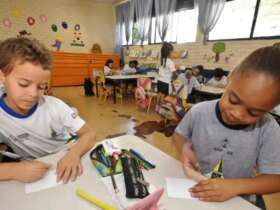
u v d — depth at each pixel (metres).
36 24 6.44
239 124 0.72
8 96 0.77
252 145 0.72
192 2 4.98
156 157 0.76
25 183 0.59
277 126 0.70
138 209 0.43
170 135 2.79
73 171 0.65
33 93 0.71
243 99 0.52
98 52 7.69
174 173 0.67
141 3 6.40
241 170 0.77
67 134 0.98
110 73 5.31
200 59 4.89
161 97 3.48
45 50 0.75
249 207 0.55
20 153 0.90
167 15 5.59
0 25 5.95
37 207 0.51
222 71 4.01
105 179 0.63
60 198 0.54
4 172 0.60
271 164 0.67
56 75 6.64
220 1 4.32
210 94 3.30
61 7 6.74
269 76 0.49
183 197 0.57
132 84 5.52
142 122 3.33
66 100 4.83
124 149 0.79
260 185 0.61
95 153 0.75
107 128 3.04
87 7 7.24
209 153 0.81
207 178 0.66
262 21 3.79
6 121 0.81
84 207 0.51
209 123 0.79
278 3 3.52
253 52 0.57
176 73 3.67
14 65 0.66
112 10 7.81
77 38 7.24
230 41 4.25
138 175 0.63
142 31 6.52
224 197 0.57
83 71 7.15
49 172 0.65
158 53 6.05
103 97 5.18
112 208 0.51
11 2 5.97
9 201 0.52
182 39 5.38
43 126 0.89
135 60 6.66
